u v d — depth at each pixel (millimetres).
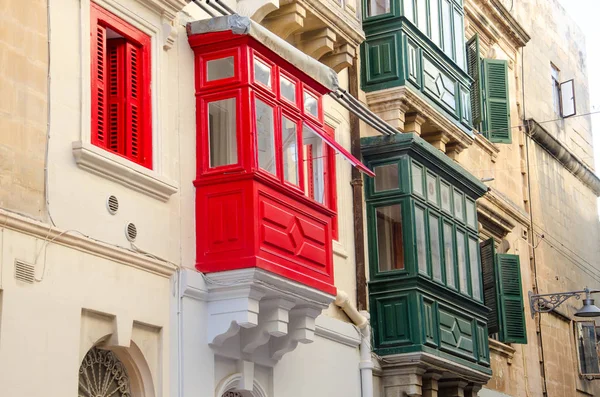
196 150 14109
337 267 17391
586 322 28438
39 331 11203
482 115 23578
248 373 14398
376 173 18406
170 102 13852
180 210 13695
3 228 10930
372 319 17984
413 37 19062
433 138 20109
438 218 19000
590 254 30438
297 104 15070
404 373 17781
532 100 27594
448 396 19375
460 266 19562
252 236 13602
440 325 18359
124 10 13219
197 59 14367
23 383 10922
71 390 11523
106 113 13070
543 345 25469
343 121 18188
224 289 13680
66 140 12016
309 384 15953
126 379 12844
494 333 22922
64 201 11844
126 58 13289
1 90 11289
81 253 11961
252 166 13742
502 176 25016
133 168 12797
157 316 13062
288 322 14773
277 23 16266
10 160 11242
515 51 26922
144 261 12883
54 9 12141
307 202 14789
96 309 12055
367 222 18297
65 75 12156
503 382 22844
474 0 24109
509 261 23391
